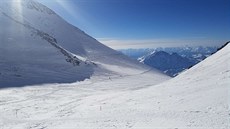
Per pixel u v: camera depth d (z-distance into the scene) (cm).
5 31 17462
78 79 12369
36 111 4309
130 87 10025
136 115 2908
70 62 15725
